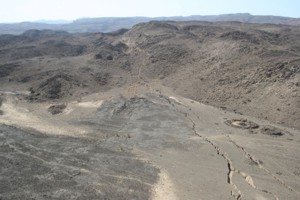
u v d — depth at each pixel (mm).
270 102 46906
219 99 52406
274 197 25203
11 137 35438
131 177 27641
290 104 44625
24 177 26938
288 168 29828
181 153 32406
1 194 24453
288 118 42531
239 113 46438
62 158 30688
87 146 33750
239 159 31141
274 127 39750
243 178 28109
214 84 57219
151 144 34500
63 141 35125
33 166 28875
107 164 29781
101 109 45750
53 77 62500
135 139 35844
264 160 31141
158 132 37719
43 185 25844
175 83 63000
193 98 54969
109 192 25188
